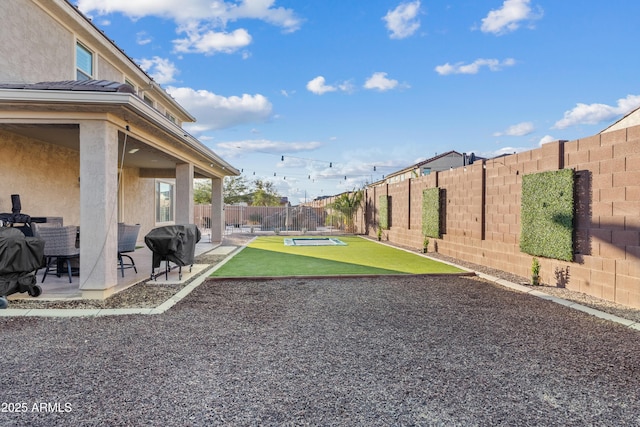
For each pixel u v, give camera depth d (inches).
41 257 235.0
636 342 167.9
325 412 108.9
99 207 235.5
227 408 110.7
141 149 336.5
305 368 138.9
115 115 243.8
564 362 145.7
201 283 294.0
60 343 161.8
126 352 152.6
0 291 212.5
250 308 221.9
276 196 1809.8
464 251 428.5
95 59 417.7
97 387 122.6
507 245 347.6
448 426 102.2
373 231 818.8
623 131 230.5
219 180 636.7
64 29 356.8
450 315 209.3
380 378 131.0
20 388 121.6
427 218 524.7
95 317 199.9
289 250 545.0
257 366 140.3
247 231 976.3
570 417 107.3
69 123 234.4
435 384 126.9
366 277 323.0
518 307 226.8
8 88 214.4
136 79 533.0
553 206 282.4
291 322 194.9
